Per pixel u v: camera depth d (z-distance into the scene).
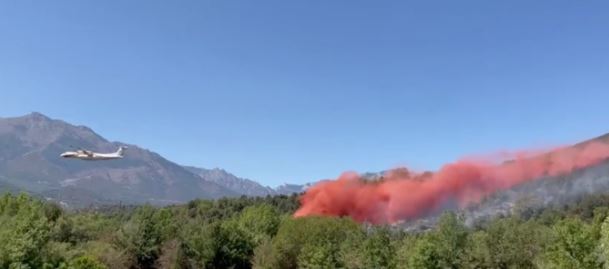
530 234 83.06
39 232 85.81
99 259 101.62
